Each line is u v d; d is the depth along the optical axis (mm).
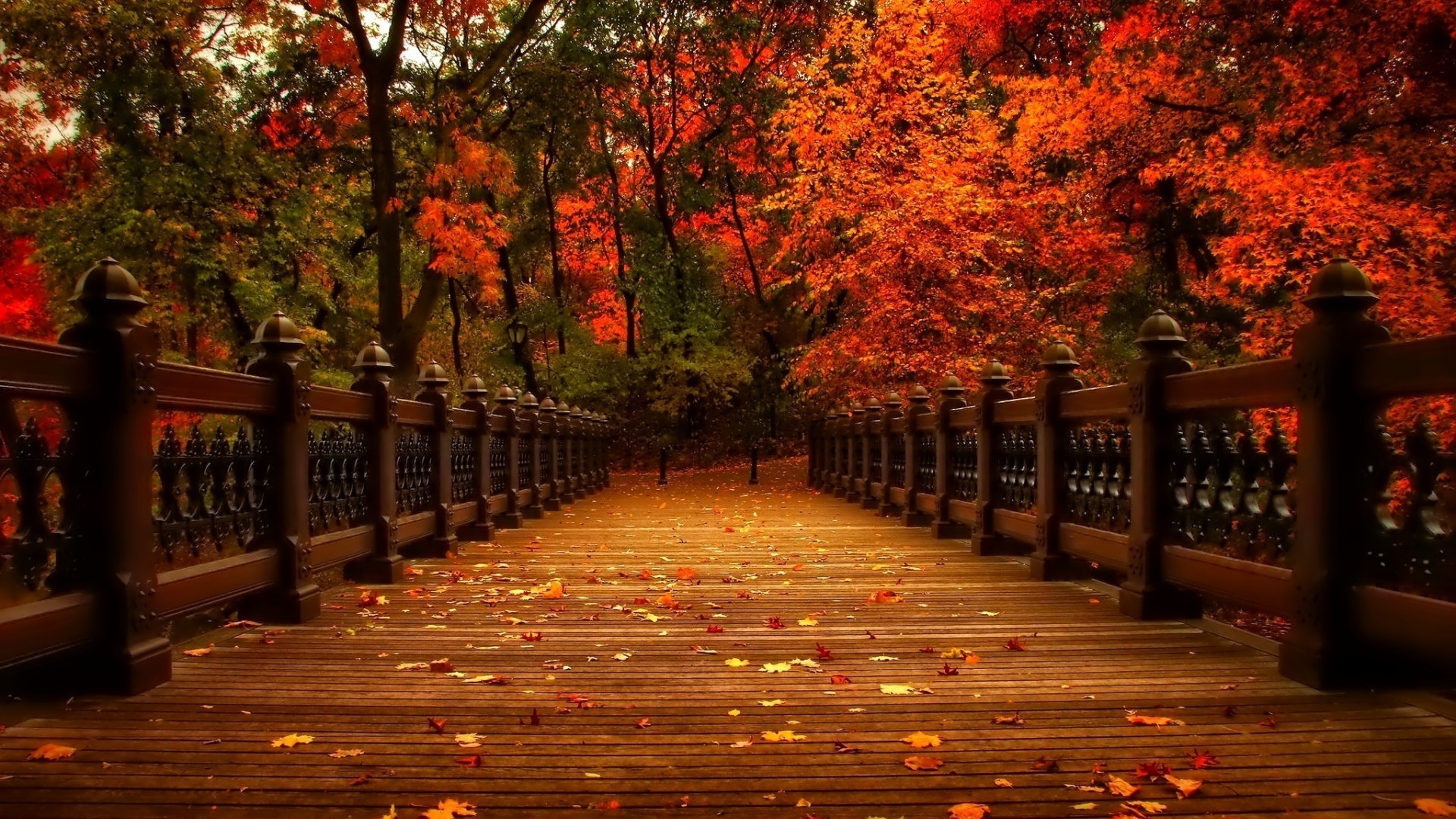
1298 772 2348
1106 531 4949
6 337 2494
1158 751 2512
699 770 2367
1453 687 3098
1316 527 3148
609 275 28703
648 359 24047
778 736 2615
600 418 17453
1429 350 2658
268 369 4312
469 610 4648
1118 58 13539
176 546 3486
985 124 14727
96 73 14352
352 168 19547
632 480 20312
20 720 2746
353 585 5453
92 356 2936
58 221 13820
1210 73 12602
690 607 4727
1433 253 8102
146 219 13578
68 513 2914
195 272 14484
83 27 13609
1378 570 3018
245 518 4043
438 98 16844
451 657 3613
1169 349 4449
